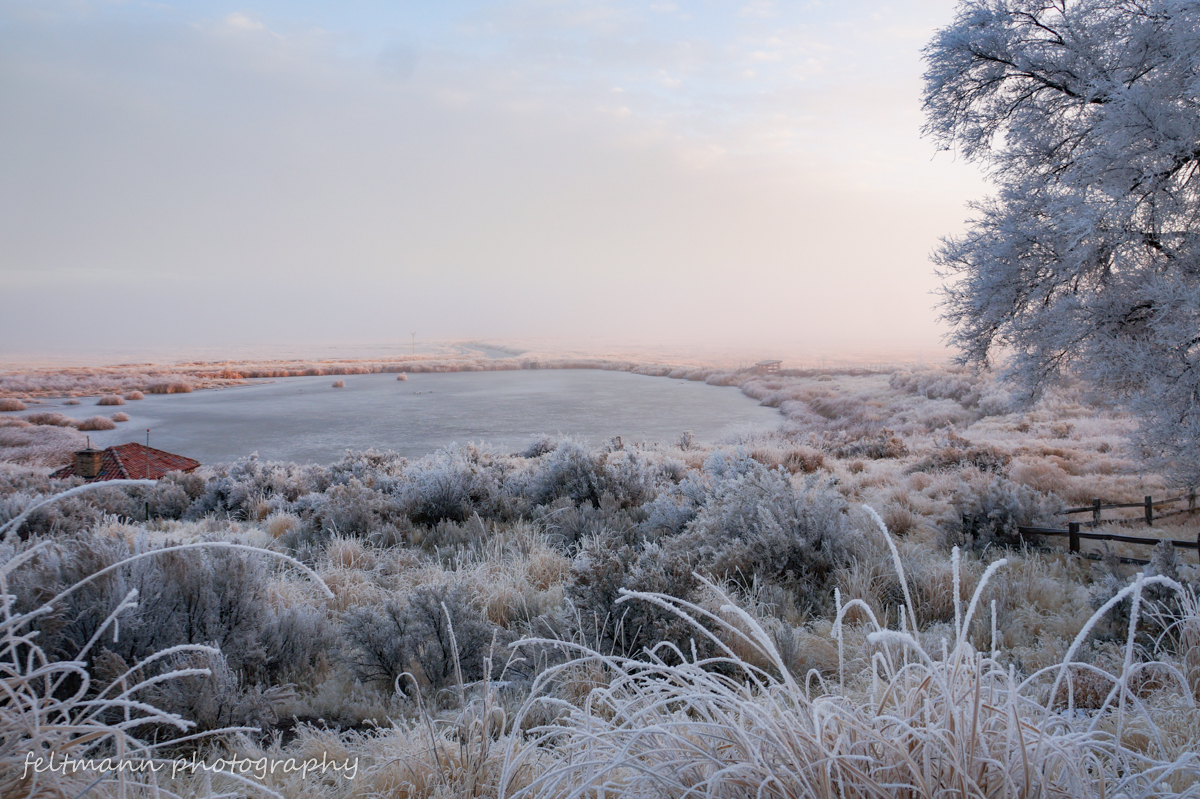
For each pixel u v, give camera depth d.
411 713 3.75
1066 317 8.21
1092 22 9.23
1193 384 7.21
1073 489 12.07
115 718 3.04
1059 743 1.54
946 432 25.88
